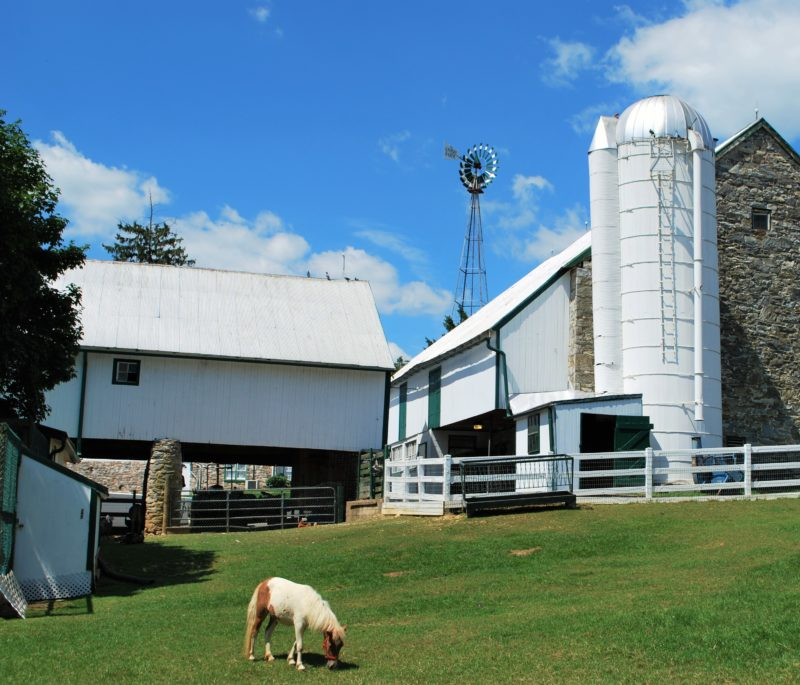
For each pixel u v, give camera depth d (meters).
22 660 11.20
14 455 15.62
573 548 18.64
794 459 28.62
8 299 18.25
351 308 35.44
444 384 35.12
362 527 23.23
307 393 32.34
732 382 31.16
